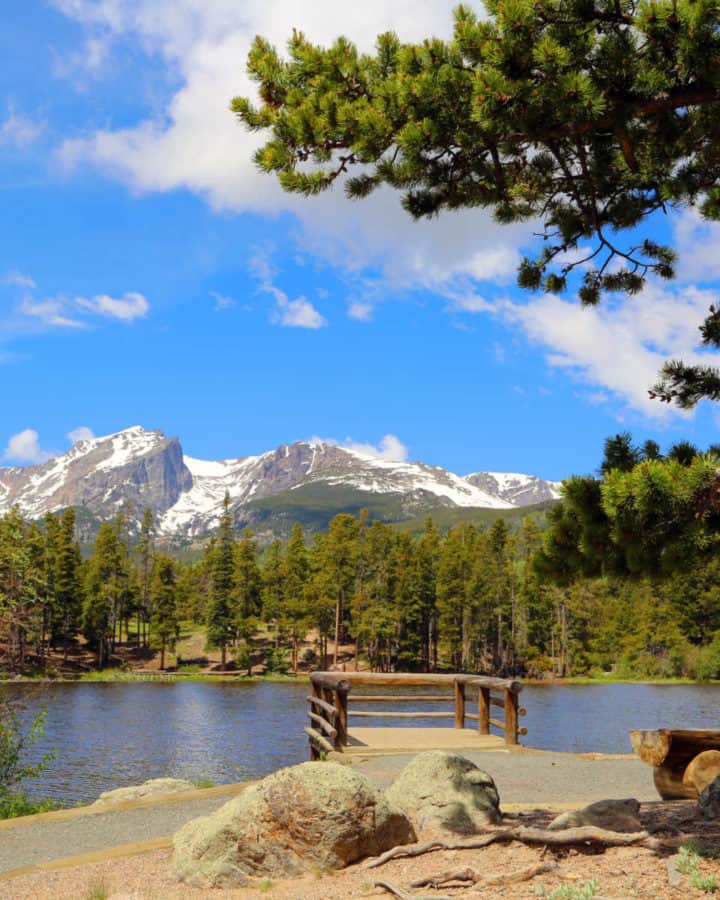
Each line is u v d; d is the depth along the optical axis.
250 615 122.06
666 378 8.54
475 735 15.86
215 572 113.31
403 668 115.69
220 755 35.50
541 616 115.62
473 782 8.93
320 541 134.00
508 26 7.13
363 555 127.25
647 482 6.41
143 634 123.12
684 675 105.81
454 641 113.19
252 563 124.81
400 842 7.87
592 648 114.19
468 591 114.56
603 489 6.62
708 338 8.83
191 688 81.81
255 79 8.47
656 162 9.23
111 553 120.19
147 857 8.37
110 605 110.12
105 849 8.83
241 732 44.09
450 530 140.12
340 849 7.40
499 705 15.43
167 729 45.03
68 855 8.74
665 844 6.72
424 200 9.10
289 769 7.84
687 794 9.47
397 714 15.85
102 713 53.34
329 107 8.06
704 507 6.52
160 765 32.56
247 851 7.38
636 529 6.73
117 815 10.64
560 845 7.10
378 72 8.50
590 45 7.32
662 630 109.88
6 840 9.47
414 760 9.29
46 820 10.44
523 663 116.56
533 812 9.33
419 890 6.41
